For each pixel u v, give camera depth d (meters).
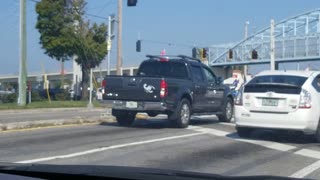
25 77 29.70
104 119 17.75
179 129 15.18
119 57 31.88
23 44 29.58
